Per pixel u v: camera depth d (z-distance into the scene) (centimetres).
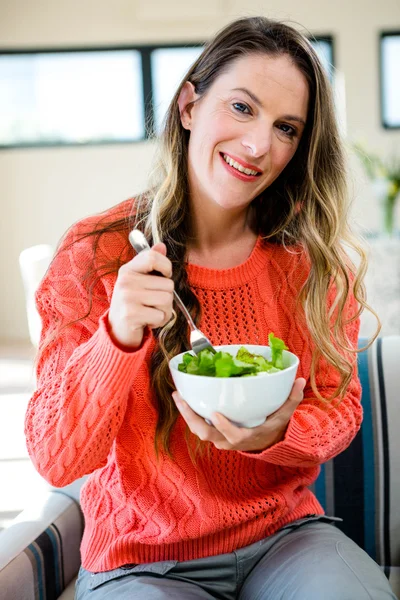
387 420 135
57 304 111
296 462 108
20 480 292
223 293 119
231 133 107
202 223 119
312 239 121
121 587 108
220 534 114
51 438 100
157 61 575
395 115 587
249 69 106
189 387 87
